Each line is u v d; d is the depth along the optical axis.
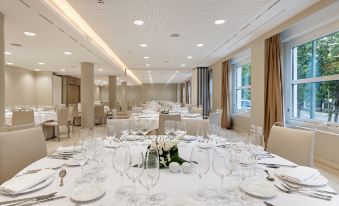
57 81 11.88
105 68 9.38
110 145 1.99
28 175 1.20
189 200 1.00
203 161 1.41
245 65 7.28
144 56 7.43
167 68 10.47
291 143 1.95
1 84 3.31
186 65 9.59
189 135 2.62
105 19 3.92
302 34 4.32
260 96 5.29
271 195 1.03
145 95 23.02
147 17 3.84
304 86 4.50
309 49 4.33
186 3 3.30
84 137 1.79
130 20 3.99
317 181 1.19
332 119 3.82
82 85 7.65
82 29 4.65
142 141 2.20
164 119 3.70
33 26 3.90
